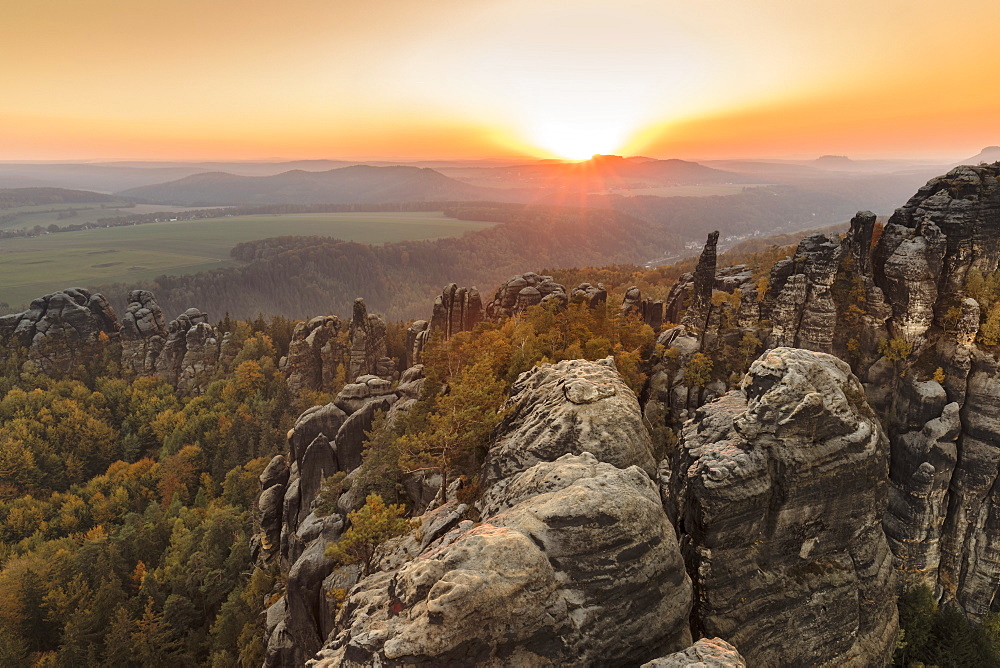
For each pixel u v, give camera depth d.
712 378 67.38
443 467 45.50
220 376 147.00
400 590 25.28
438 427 45.78
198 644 70.25
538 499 28.92
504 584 23.03
